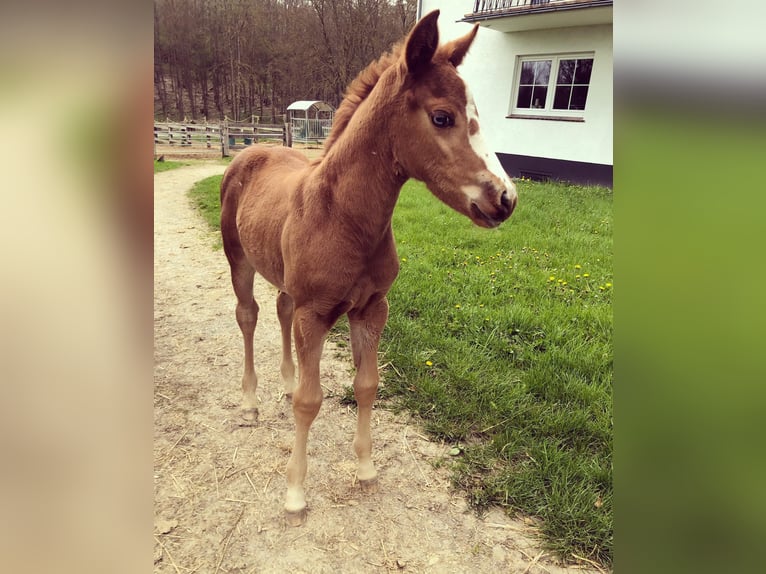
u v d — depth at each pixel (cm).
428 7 1303
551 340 355
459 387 309
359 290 205
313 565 200
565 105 1059
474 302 420
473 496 236
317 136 2138
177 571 195
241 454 263
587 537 210
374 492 237
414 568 200
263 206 242
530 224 693
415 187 990
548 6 903
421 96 169
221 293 480
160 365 348
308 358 208
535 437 268
